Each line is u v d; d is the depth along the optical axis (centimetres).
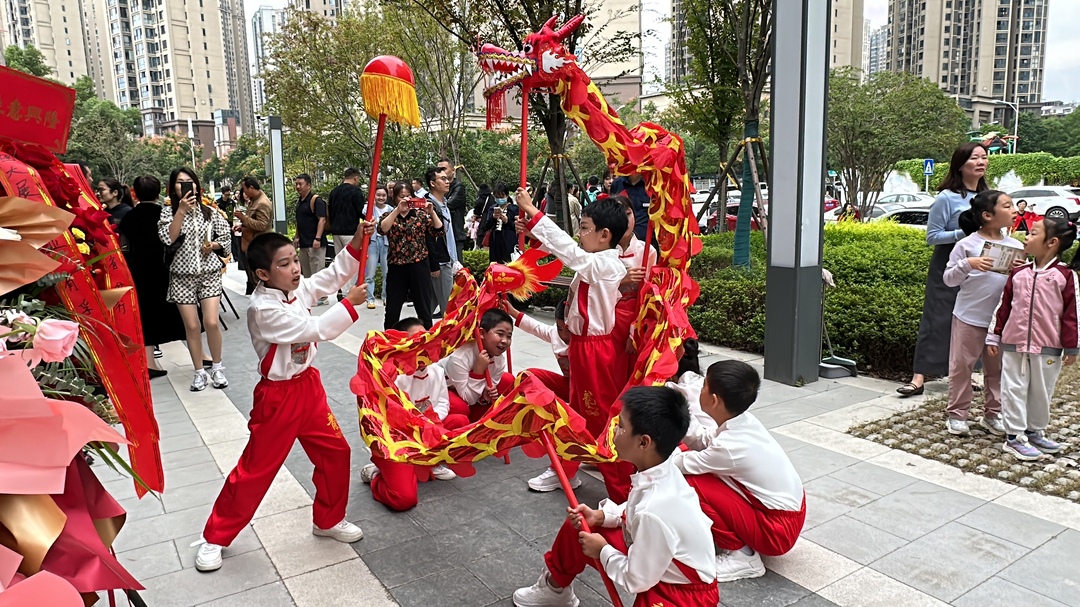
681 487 208
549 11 815
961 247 413
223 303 994
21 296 145
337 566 293
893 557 288
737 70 855
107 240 186
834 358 560
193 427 470
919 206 2069
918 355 491
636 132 324
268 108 1764
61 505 145
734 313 657
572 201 941
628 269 334
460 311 344
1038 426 384
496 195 1036
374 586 278
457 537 318
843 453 395
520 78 302
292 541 314
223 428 467
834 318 578
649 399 205
